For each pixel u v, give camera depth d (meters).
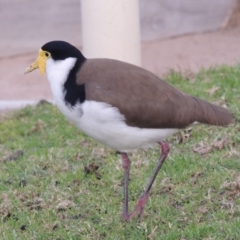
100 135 9.66
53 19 21.53
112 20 14.48
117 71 9.67
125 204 10.34
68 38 21.19
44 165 12.39
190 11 21.33
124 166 10.27
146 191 10.23
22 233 10.39
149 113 9.52
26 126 14.72
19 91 17.61
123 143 9.77
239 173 11.16
